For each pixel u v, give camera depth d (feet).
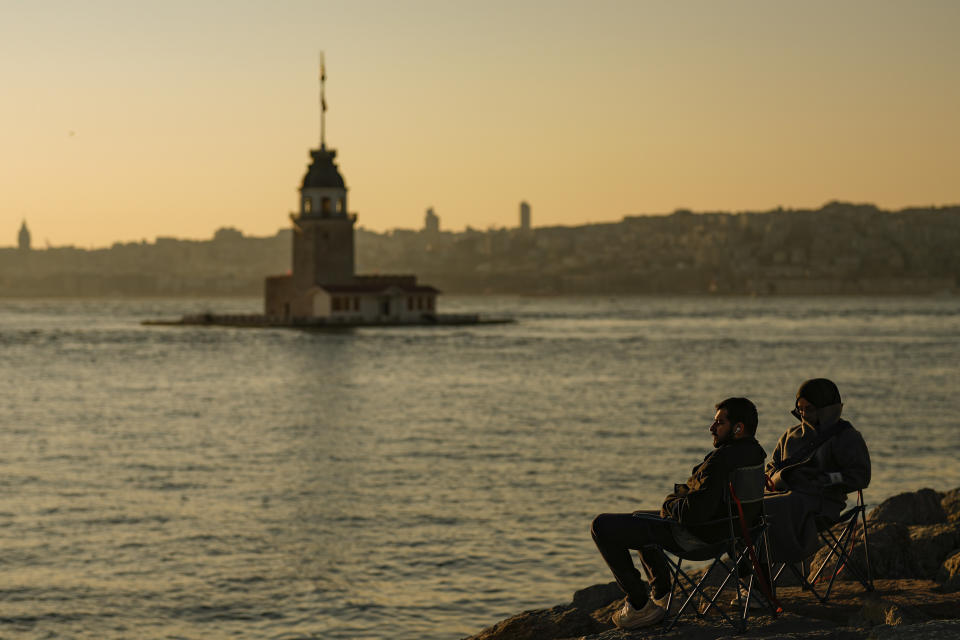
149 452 145.79
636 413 195.83
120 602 71.61
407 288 625.41
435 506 103.14
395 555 83.56
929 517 51.44
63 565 81.35
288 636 64.64
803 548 33.42
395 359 369.91
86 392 253.03
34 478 122.72
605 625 36.88
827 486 33.63
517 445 150.10
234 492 112.78
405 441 156.46
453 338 518.37
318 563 81.30
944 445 145.69
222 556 84.02
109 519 98.53
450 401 224.12
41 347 469.16
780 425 176.14
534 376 294.25
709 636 31.48
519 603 70.49
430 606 70.08
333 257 590.14
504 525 93.97
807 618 32.83
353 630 65.51
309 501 106.93
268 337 528.63
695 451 142.10
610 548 32.65
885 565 41.19
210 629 66.18
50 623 67.41
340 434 166.40
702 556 32.32
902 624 30.78
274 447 150.92
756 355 387.55
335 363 351.67
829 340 500.33
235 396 240.53
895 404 208.44
